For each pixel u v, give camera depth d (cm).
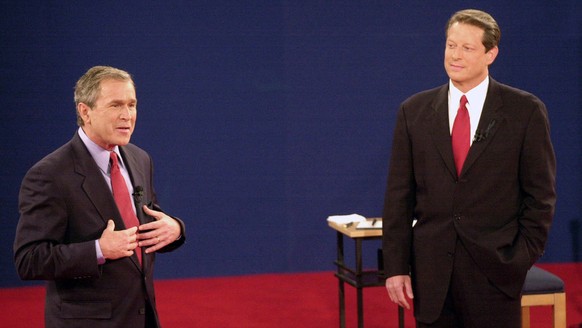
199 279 2478
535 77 2531
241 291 2328
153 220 1117
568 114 2552
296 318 2061
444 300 1127
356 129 2509
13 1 2323
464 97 1135
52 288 1047
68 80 2370
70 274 991
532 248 1111
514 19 2505
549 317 2002
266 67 2456
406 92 2509
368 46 2483
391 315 2059
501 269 1102
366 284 1689
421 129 1145
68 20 2353
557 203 2578
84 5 2356
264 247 2516
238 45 2438
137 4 2378
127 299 1042
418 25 2491
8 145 2364
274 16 2442
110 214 1041
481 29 1104
